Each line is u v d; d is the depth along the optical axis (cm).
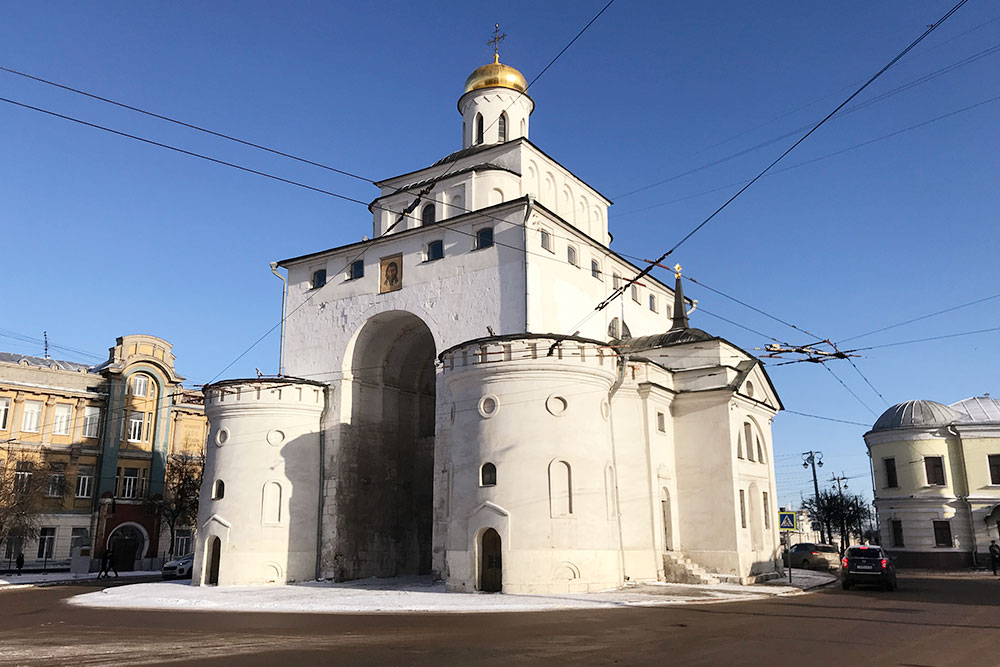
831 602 2055
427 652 1156
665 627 1470
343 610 1952
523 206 2894
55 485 4728
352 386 3266
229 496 3009
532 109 3894
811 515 7494
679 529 2894
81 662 1083
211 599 2309
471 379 2562
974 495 4459
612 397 2833
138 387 5225
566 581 2312
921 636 1348
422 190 3438
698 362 3055
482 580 2414
